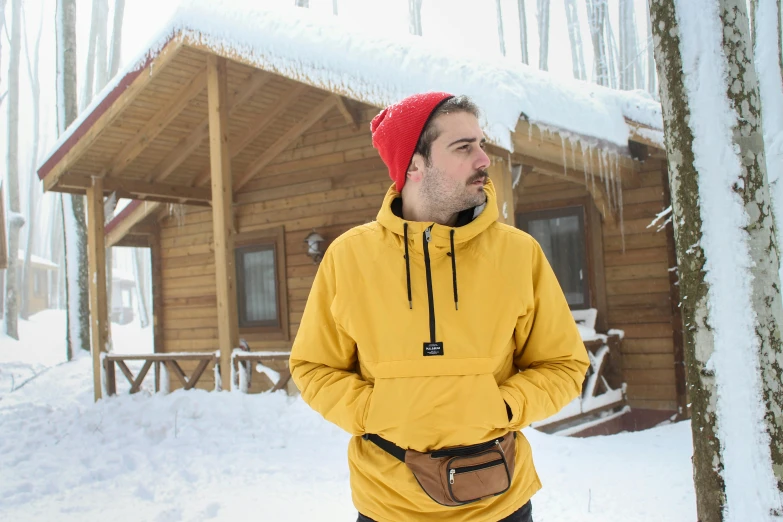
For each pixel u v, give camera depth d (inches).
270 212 364.5
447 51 203.6
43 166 319.3
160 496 168.1
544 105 199.3
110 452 214.2
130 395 300.4
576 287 301.7
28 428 260.7
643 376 283.3
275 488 167.5
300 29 222.5
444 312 55.3
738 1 101.3
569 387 59.1
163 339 418.9
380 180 327.9
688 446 192.4
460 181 57.5
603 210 285.0
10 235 920.9
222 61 267.7
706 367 100.2
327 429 226.1
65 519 153.6
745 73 100.7
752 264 97.6
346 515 145.1
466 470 52.9
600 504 141.5
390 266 57.6
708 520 100.2
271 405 248.5
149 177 349.7
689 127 102.0
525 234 61.0
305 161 351.9
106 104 290.5
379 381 56.2
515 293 56.9
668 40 104.6
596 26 697.6
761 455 95.3
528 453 59.1
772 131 172.9
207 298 399.5
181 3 256.2
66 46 617.0
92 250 329.7
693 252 101.9
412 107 59.1
